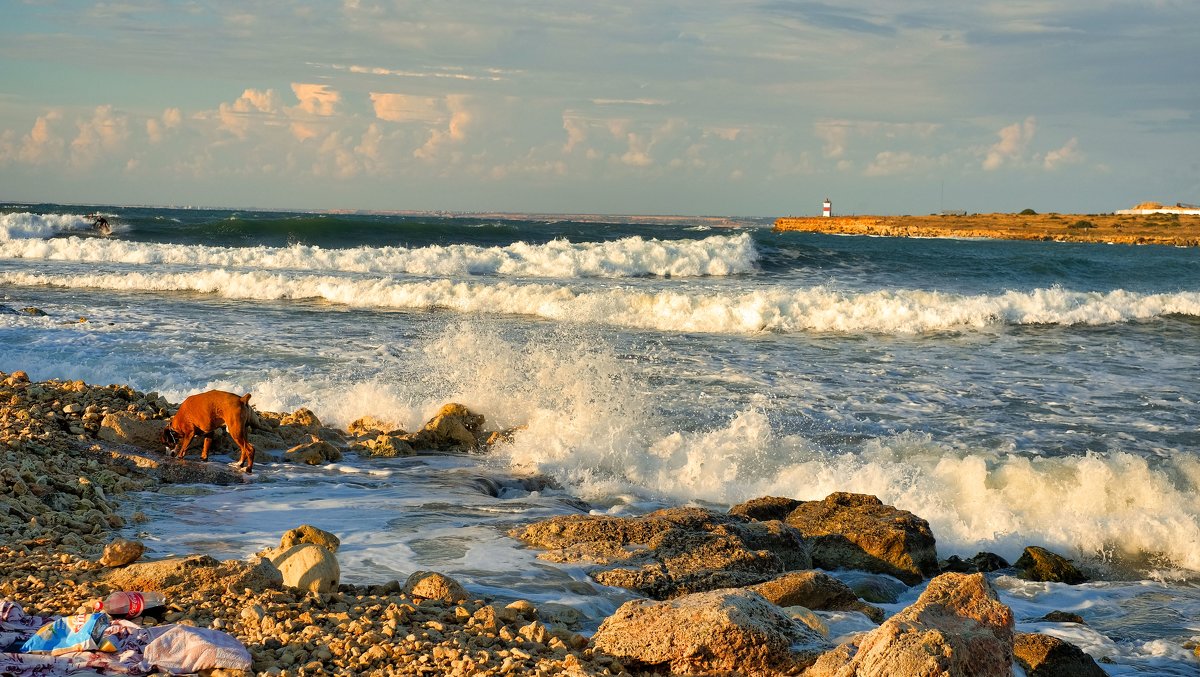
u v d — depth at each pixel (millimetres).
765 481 11297
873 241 78625
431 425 12820
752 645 5398
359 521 8586
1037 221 108250
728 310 22797
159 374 15586
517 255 34656
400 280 28859
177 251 34969
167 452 10523
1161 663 6648
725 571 7543
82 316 21266
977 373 17594
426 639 5273
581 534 8078
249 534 7863
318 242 48438
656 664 5477
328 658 4961
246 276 27016
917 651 4594
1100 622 7793
